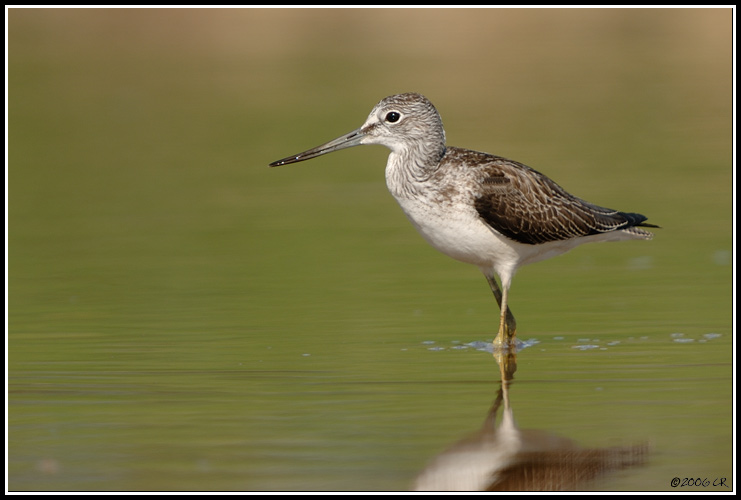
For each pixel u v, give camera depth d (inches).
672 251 662.5
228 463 344.5
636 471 334.3
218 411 393.4
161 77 1277.1
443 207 491.8
